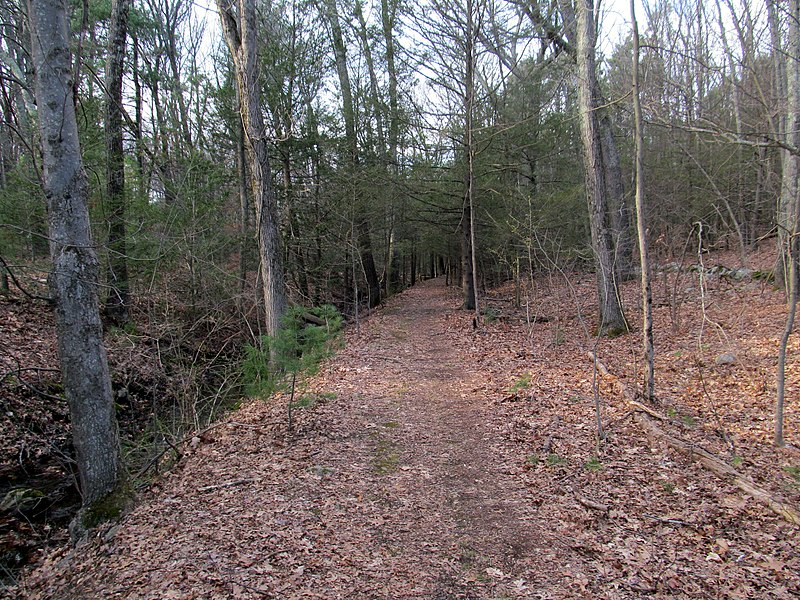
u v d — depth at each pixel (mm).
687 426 5934
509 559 3764
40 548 5465
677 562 3588
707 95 12500
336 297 20234
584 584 3396
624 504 4414
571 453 5539
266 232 9758
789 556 3562
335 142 16031
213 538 4016
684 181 15328
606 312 11227
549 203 13680
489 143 13938
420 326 15258
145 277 12062
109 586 3576
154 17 21000
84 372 5070
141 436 8281
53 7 4777
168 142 14992
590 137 10484
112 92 11531
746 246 15477
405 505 4637
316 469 5367
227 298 12828
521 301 17562
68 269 4957
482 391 8227
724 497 4414
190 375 8820
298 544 3918
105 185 10727
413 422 6973
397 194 15469
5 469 6898
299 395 8133
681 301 12156
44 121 4809
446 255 26344
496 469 5367
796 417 5926
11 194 9836
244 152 14820
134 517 4707
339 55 16938
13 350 9508
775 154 12812
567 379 8336
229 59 14664
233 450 6094
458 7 12344
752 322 9758
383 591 3381
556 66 13773
